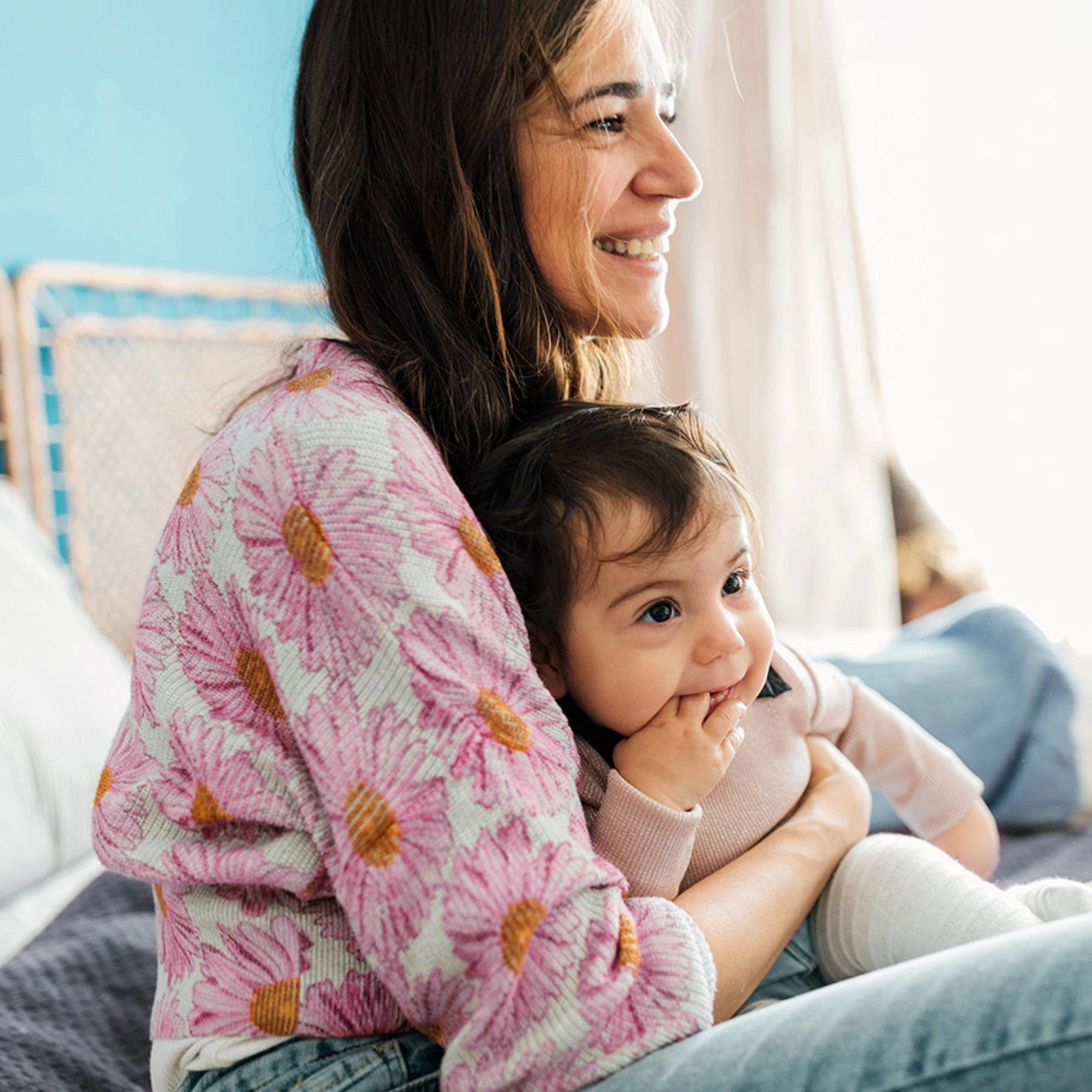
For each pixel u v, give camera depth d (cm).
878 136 272
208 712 68
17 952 130
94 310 272
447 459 81
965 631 156
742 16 274
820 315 280
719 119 282
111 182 278
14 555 191
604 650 78
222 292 288
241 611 68
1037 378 259
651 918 67
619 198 85
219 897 70
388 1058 68
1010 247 259
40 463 250
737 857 84
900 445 278
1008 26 253
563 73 79
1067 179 251
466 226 80
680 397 297
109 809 71
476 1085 60
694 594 77
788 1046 59
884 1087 57
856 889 84
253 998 69
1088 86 247
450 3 78
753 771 87
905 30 264
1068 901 81
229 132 305
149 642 72
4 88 253
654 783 76
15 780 155
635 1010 63
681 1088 59
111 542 269
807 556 282
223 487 69
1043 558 260
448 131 79
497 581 69
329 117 82
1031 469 261
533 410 89
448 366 81
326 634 64
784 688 91
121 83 279
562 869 61
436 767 61
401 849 60
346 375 75
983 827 103
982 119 259
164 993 74
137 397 272
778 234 279
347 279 82
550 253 84
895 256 273
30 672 170
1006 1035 56
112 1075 101
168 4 288
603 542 76
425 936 60
